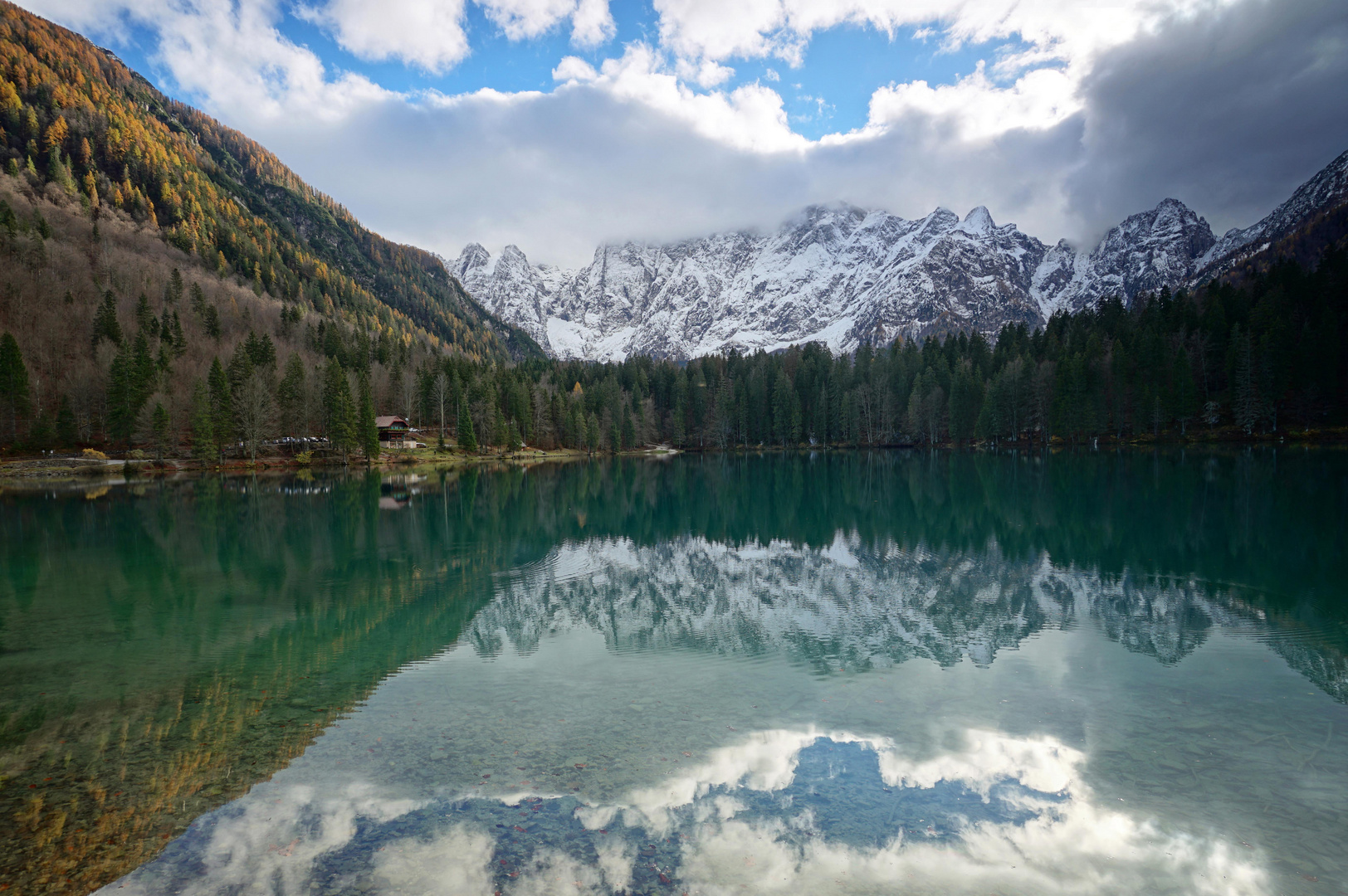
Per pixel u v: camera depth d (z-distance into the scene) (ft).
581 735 44.96
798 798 36.73
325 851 32.35
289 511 181.47
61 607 83.61
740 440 565.12
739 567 105.70
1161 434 370.32
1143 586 86.89
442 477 312.91
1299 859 30.99
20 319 404.36
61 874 30.94
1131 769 39.60
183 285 570.46
